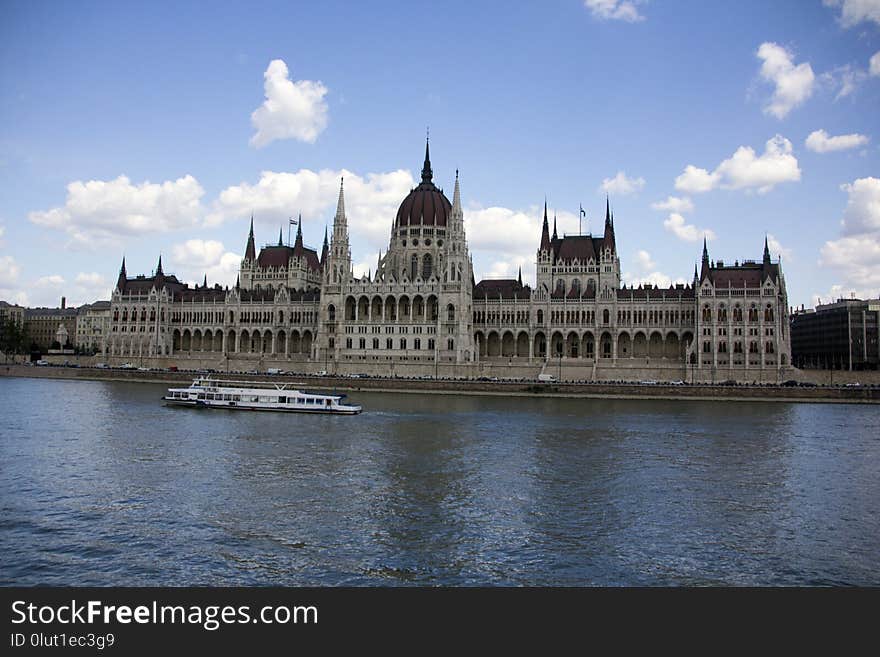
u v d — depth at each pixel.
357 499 61.06
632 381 178.12
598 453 83.75
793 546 50.03
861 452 85.94
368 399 156.75
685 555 48.03
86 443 88.25
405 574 44.09
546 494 63.44
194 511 56.78
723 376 178.25
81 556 46.38
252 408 127.19
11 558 45.84
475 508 58.53
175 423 108.38
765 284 186.00
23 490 63.06
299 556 46.84
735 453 84.69
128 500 59.97
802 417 123.31
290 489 64.56
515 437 95.94
